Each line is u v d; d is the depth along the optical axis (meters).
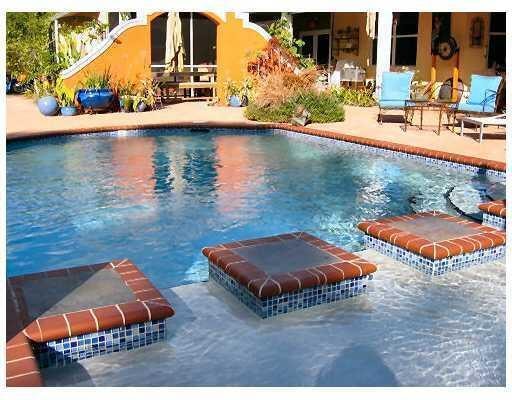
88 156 9.95
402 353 3.23
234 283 3.96
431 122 13.26
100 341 3.18
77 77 16.12
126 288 3.56
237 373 3.03
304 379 2.98
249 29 17.11
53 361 3.09
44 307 3.29
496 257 4.67
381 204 7.01
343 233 5.92
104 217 6.42
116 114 14.89
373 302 3.88
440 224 5.00
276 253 4.20
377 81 16.08
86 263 5.12
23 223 6.20
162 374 3.03
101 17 19.97
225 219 6.38
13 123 12.88
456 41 15.67
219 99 17.36
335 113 13.44
